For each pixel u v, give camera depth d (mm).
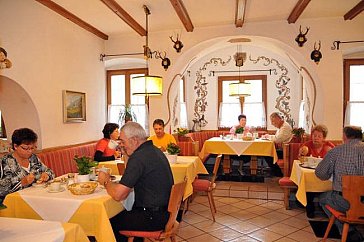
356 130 2801
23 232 1457
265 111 7203
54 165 3857
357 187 2490
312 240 3078
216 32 5258
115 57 5664
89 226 2074
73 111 4723
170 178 2354
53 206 2133
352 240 2965
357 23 4820
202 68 7426
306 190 3119
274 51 6492
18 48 3623
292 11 4516
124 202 2299
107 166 3518
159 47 5465
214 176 3730
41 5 3984
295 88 6996
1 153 3561
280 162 5008
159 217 2258
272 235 3207
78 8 4246
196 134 6867
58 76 4371
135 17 4703
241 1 3973
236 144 5371
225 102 7418
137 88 4027
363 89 5625
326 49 4930
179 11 4238
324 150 3729
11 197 2219
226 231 3324
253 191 4574
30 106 3920
